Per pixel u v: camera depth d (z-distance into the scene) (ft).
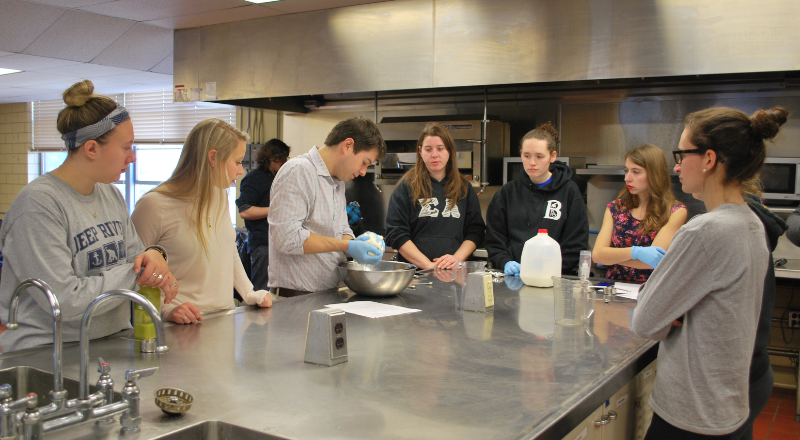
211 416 3.33
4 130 28.14
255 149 18.47
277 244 6.73
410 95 15.43
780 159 11.25
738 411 4.13
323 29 14.05
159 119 23.81
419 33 13.03
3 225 4.32
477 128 12.93
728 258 3.99
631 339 5.21
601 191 12.82
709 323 4.09
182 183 5.62
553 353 4.74
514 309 6.39
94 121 4.40
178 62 16.03
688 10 10.73
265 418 3.31
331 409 3.46
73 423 2.99
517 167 13.01
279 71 14.67
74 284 4.24
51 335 4.62
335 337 4.32
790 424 10.36
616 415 4.72
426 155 9.32
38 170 28.19
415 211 9.61
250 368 4.19
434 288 7.48
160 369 4.13
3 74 20.07
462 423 3.29
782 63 10.17
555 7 11.76
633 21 11.14
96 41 16.01
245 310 6.05
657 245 8.21
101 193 4.87
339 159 7.02
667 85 12.71
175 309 5.45
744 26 10.37
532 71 12.06
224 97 15.51
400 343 4.95
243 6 13.71
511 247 9.51
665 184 8.38
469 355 4.63
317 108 16.94
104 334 4.94
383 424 3.26
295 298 6.67
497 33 12.31
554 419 3.37
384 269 7.47
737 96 12.24
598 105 13.43
